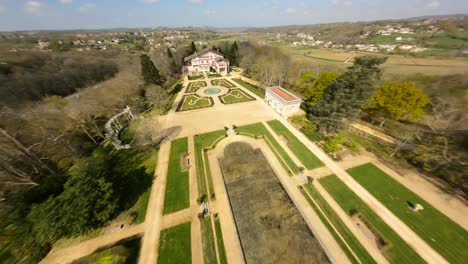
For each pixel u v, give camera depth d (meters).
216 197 30.53
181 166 36.91
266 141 44.47
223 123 52.41
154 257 22.69
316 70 76.69
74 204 22.58
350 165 36.62
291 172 35.06
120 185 29.61
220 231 25.52
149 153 40.78
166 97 65.62
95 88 67.88
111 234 25.06
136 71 84.00
